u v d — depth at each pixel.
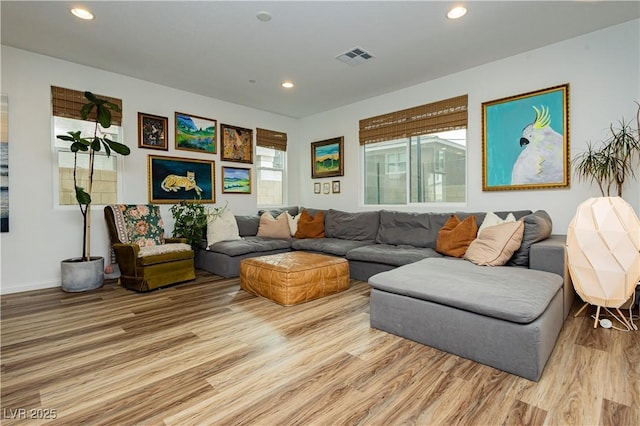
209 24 2.84
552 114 3.23
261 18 2.74
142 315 2.64
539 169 3.32
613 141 2.80
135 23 2.82
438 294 2.00
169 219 4.46
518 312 1.68
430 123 4.19
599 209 2.23
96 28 2.91
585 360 1.81
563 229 3.21
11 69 3.27
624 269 2.12
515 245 2.60
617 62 2.88
